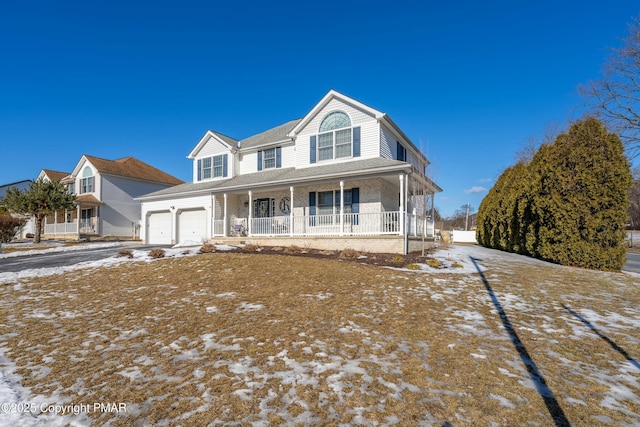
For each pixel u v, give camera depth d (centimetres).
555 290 726
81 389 350
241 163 2028
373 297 669
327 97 1598
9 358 434
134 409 311
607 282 806
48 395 340
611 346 442
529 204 1363
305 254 1240
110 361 418
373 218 1469
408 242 1291
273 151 1889
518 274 888
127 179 2911
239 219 1875
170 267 999
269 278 828
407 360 402
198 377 369
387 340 463
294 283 777
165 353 437
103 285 844
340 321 539
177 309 629
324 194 1616
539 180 1190
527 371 376
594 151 1043
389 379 357
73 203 2411
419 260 1076
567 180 1089
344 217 1537
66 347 466
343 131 1582
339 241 1365
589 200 1048
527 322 533
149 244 2067
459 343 452
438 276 849
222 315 583
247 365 394
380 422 285
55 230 2861
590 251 1030
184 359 417
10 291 809
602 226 1030
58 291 802
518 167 1731
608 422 285
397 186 1719
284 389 339
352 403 313
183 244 1599
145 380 366
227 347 448
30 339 499
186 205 1969
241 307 625
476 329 503
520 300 652
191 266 993
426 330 500
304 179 1453
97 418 299
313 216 1510
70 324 566
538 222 1241
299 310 596
